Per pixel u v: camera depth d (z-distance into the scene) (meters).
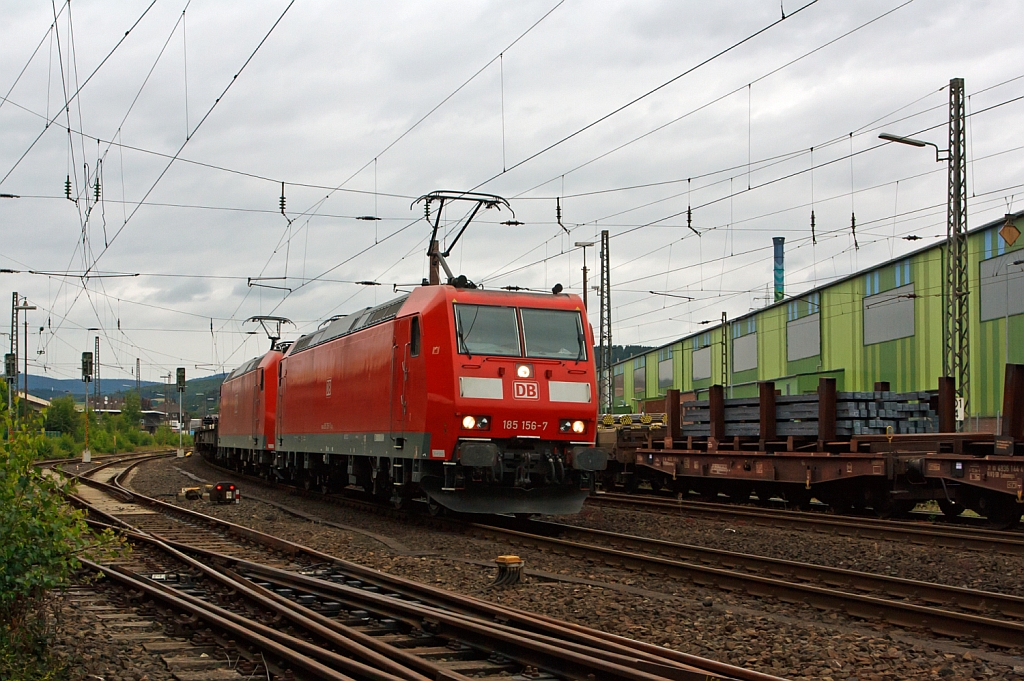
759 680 6.57
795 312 52.06
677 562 11.51
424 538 15.75
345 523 18.80
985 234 36.28
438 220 21.48
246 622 8.44
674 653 7.19
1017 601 9.01
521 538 14.91
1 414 7.06
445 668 7.19
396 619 8.91
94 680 6.94
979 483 16.80
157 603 9.83
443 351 16.56
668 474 25.89
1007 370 17.75
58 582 7.12
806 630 8.45
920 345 39.94
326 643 7.98
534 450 16.78
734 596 10.30
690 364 69.19
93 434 71.19
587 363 17.22
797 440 21.11
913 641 8.17
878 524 16.42
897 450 18.88
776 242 59.31
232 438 38.66
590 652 7.06
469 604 9.03
